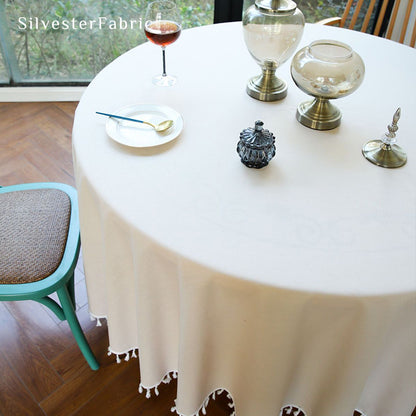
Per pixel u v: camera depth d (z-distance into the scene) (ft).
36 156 6.49
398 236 2.39
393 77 3.75
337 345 2.43
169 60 3.89
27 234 3.43
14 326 4.47
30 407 3.89
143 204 2.52
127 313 3.26
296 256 2.27
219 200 2.56
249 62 3.92
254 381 2.75
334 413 2.83
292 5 3.18
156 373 3.31
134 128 3.07
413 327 2.35
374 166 2.84
